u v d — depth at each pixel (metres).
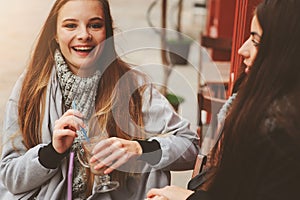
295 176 1.25
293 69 1.27
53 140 1.63
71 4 1.62
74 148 1.68
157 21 7.91
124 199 1.72
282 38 1.28
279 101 1.27
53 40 1.71
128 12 8.53
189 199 1.42
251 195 1.29
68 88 1.67
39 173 1.67
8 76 4.82
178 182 2.45
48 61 1.72
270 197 1.26
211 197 1.37
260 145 1.27
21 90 1.76
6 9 6.66
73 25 1.63
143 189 1.74
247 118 1.29
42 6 6.76
